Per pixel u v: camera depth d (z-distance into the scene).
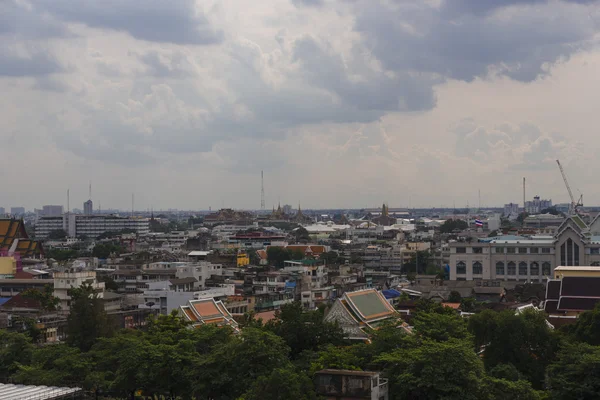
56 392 152.88
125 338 178.38
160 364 156.25
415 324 175.75
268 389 136.50
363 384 139.75
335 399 141.25
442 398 137.00
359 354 166.38
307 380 140.12
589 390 149.50
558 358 169.00
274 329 185.50
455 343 148.38
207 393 151.12
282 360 155.88
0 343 181.62
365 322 195.62
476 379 139.88
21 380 162.12
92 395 169.50
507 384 146.12
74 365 164.38
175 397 161.88
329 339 183.38
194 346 167.38
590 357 152.88
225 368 152.62
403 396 144.62
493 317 181.12
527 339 178.12
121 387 159.12
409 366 145.12
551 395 155.25
